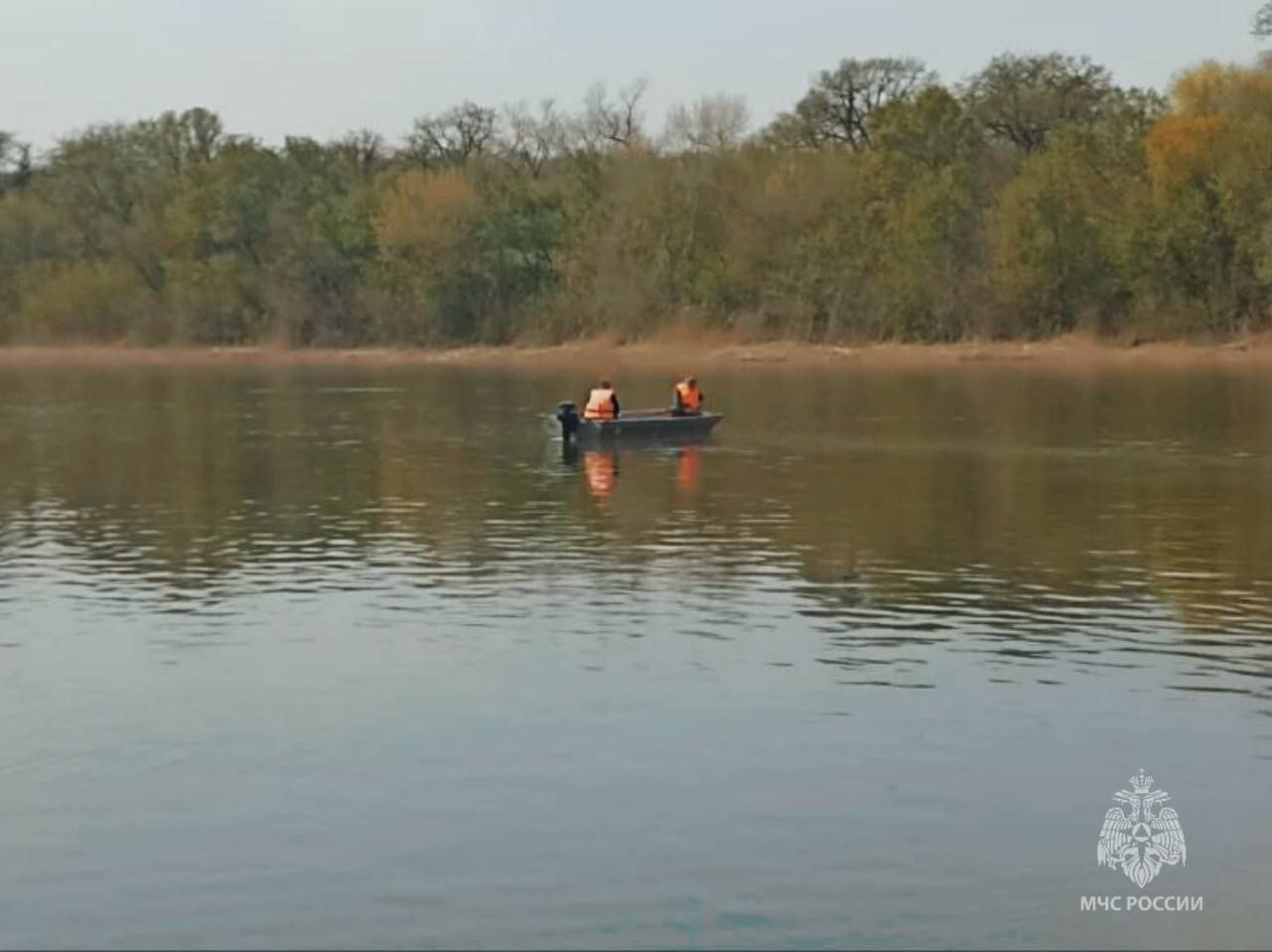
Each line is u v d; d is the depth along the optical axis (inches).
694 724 693.9
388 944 510.3
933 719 696.4
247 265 4773.6
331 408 2412.6
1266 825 584.7
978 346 3535.9
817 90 4665.4
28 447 1813.5
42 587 978.7
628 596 933.2
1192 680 748.6
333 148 5128.0
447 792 624.1
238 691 751.7
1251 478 1403.8
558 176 4677.7
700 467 1544.0
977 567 1002.7
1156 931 511.5
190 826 597.0
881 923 518.9
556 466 1572.3
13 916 530.3
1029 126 4210.1
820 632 842.8
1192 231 3282.5
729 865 559.2
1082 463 1524.4
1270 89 3262.8
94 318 5029.5
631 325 4067.4
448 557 1060.5
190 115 5167.3
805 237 3860.7
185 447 1803.6
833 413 2122.3
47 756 668.1
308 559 1059.3
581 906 531.5
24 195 5423.2
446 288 4446.4
